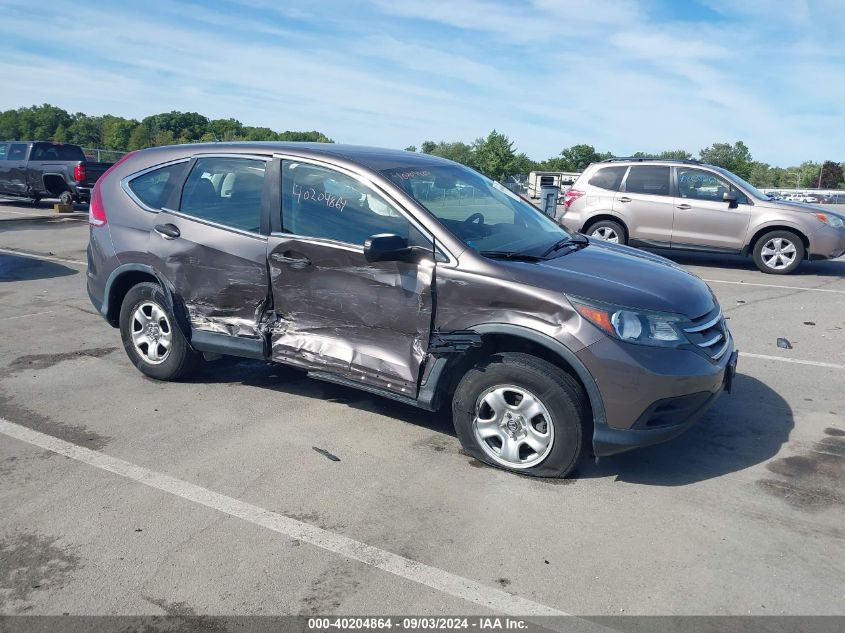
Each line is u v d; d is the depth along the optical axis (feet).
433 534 11.46
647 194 38.91
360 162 15.05
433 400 13.79
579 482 13.26
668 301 13.07
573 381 12.82
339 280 14.64
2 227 49.42
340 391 17.76
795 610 9.73
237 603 9.71
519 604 9.79
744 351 21.99
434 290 13.61
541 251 14.60
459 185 16.20
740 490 13.08
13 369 19.10
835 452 14.74
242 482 13.07
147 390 17.65
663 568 10.64
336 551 10.94
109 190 18.31
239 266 15.92
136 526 11.55
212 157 16.90
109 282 18.07
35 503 12.22
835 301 29.55
